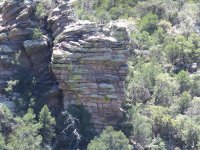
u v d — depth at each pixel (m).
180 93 65.12
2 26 55.22
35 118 50.25
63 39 51.94
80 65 51.16
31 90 52.31
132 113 53.03
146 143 51.94
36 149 45.62
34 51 53.53
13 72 53.62
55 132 49.88
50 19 54.28
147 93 60.16
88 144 47.50
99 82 51.38
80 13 61.72
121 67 51.69
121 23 52.56
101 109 51.75
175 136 54.66
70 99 51.91
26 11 54.59
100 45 50.94
